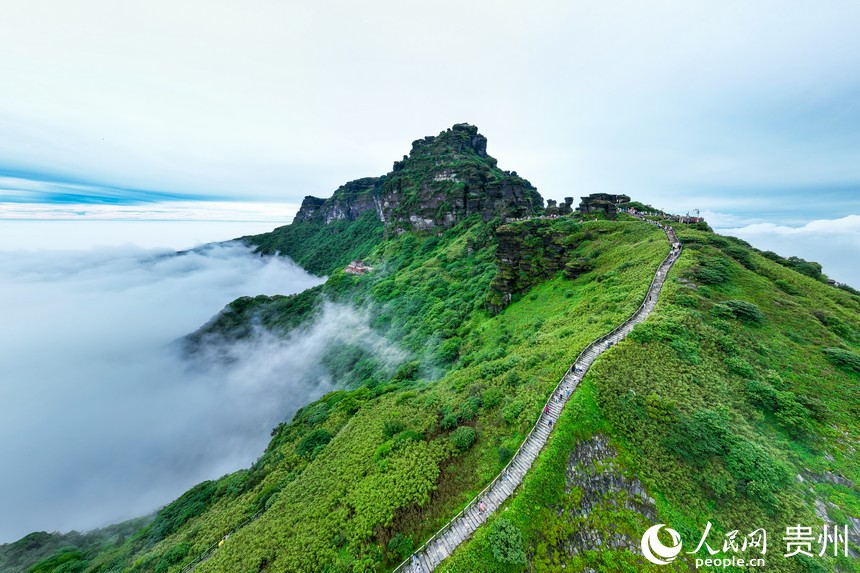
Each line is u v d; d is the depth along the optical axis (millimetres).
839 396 34000
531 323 64062
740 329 40938
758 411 32469
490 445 34156
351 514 33375
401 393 58844
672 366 36219
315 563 30047
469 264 121750
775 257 68750
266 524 38156
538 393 36469
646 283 52094
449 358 75750
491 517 26875
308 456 53031
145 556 46906
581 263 72000
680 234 65688
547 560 24109
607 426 31469
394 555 27859
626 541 25234
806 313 44594
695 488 27703
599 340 41750
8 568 68375
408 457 36938
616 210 90688
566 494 27484
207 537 44000
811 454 29891
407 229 179250
